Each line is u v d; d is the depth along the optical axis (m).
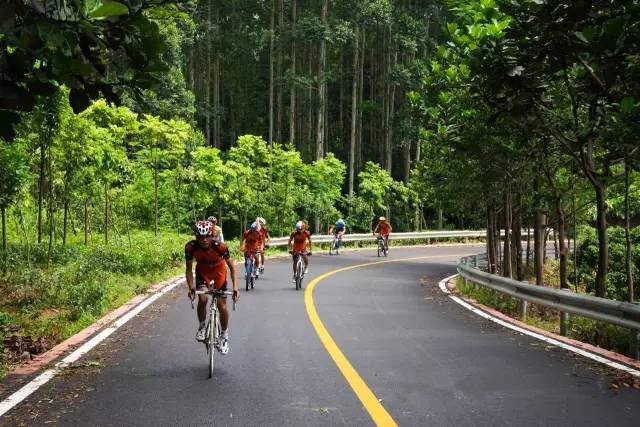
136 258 18.03
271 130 44.06
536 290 10.88
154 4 4.25
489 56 9.66
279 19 47.03
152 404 5.77
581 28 8.71
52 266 17.27
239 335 9.51
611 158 11.25
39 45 3.83
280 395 6.12
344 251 34.75
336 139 56.91
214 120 50.03
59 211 22.89
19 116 4.13
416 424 5.23
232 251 25.59
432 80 14.77
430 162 20.84
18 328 9.88
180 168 30.41
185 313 11.73
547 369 7.28
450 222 56.00
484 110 13.85
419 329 10.23
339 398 6.02
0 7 3.69
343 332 9.84
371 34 52.00
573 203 17.47
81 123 18.95
